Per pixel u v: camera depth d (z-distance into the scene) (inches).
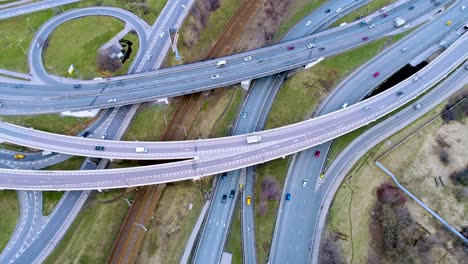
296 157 5590.6
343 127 5388.8
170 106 5797.2
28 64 6131.9
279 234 5093.5
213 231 5108.3
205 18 6717.5
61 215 5029.5
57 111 5580.7
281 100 6028.5
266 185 5393.7
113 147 5280.5
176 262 4877.0
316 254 4938.5
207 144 5290.4
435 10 6727.4
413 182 5339.6
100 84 5826.8
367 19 6668.3
